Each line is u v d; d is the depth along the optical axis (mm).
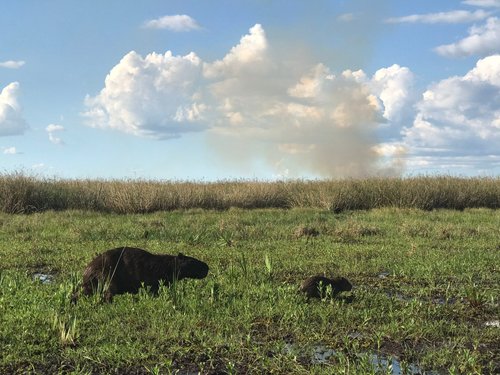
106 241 10852
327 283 6418
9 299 5848
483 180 21625
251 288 6664
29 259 8906
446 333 5207
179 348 4566
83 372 4164
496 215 16625
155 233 11672
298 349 4656
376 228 12594
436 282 7480
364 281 7523
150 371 4070
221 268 8109
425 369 4293
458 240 11250
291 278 7582
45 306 5656
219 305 5898
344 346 4762
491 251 9961
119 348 4520
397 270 8039
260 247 10203
